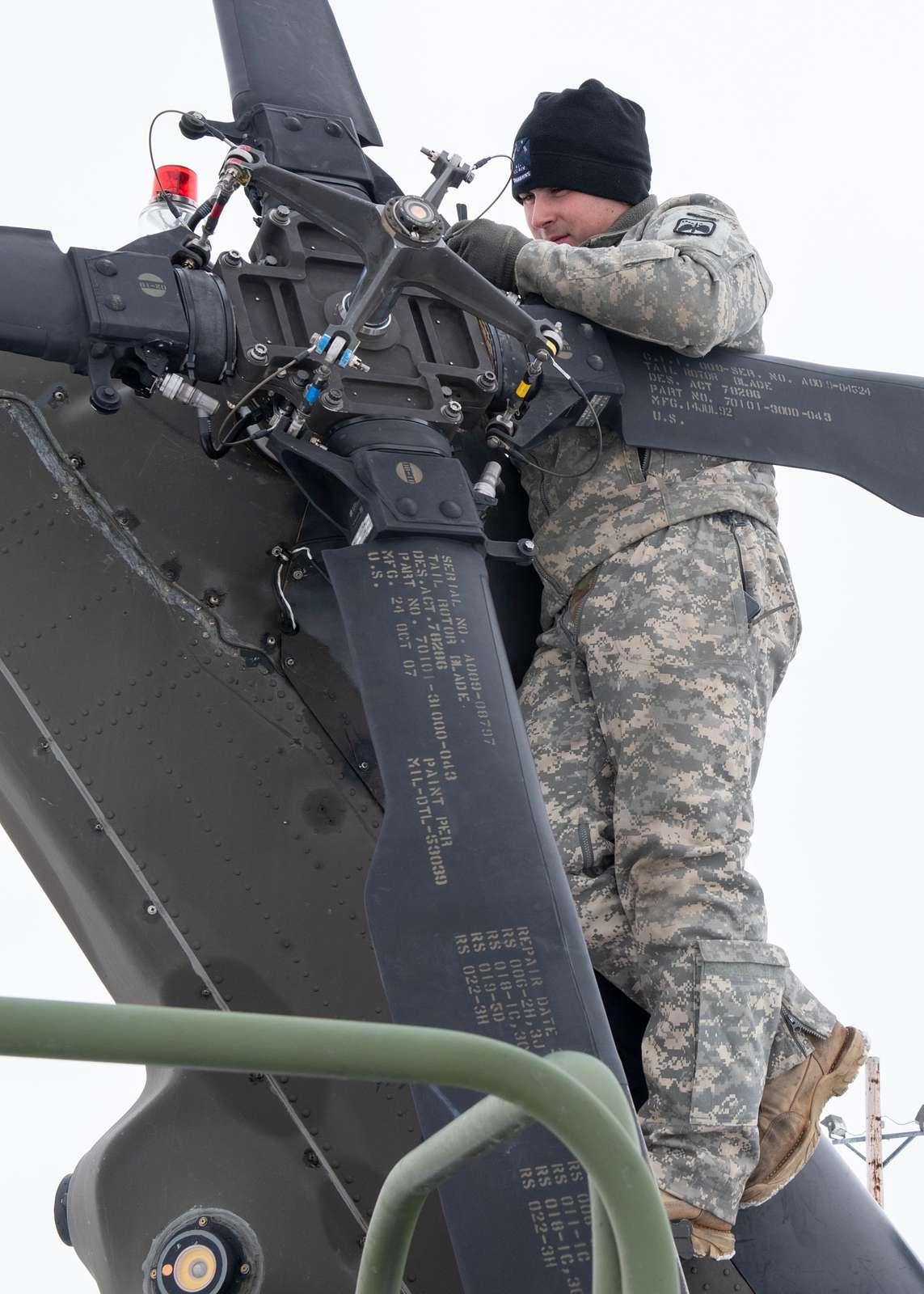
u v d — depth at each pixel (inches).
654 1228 94.3
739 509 272.7
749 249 278.7
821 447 278.1
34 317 220.2
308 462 233.5
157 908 251.9
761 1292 260.1
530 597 287.1
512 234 278.1
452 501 225.0
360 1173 248.8
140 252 238.4
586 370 261.7
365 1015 253.6
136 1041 87.7
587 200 301.4
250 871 256.4
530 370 246.4
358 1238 246.5
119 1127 248.8
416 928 193.6
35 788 253.3
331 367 227.6
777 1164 249.0
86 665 257.4
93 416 266.8
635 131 304.7
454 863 197.2
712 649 261.6
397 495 222.1
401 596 215.5
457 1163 106.1
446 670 210.4
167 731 258.4
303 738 264.2
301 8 295.4
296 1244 243.4
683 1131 235.8
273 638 267.0
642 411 265.9
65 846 252.4
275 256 246.2
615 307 260.1
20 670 255.4
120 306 223.3
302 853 259.0
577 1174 180.7
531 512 284.0
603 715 261.7
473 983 191.6
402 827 198.4
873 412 286.4
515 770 205.2
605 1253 103.4
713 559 268.2
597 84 303.7
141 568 263.1
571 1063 107.2
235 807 257.9
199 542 266.8
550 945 195.3
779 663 276.5
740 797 255.9
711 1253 232.4
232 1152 246.4
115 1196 243.4
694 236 273.7
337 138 273.9
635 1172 94.8
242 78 278.1
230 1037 89.6
